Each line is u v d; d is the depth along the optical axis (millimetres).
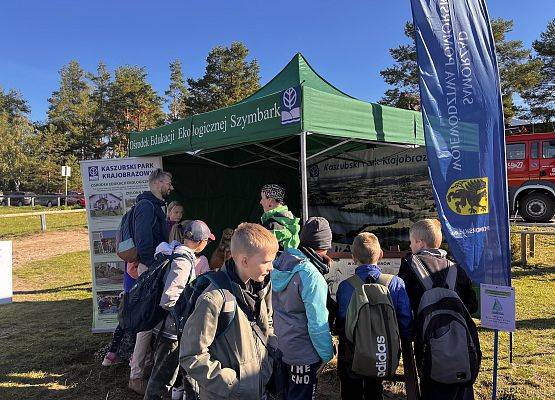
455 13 3738
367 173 6672
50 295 7770
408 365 2928
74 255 12266
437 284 2875
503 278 3668
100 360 4562
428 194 5949
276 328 2664
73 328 5719
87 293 7910
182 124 5051
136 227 3605
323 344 2525
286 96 3846
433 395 2699
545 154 13031
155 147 5539
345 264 4516
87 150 58406
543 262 8945
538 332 5027
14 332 5566
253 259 1984
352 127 4211
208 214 7125
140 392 3725
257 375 1938
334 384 3875
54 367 4422
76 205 35375
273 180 8102
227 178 7410
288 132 3834
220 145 4547
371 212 6652
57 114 65125
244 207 7680
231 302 1946
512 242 9469
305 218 3908
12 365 4477
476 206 3668
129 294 3080
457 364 2545
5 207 32250
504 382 3787
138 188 5367
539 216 13125
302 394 2619
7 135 52219
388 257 4867
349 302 2746
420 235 3080
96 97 65938
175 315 2203
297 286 2592
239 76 43344
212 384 1822
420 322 2693
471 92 3709
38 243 14594
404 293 2799
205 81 43094
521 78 32219
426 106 3654
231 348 1926
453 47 3711
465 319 2670
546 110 33656
